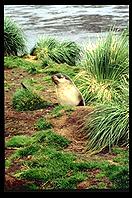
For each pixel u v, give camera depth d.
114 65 9.14
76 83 9.38
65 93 8.89
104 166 7.18
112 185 6.86
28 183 6.97
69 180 6.98
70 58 11.46
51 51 11.52
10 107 8.87
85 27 11.34
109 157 7.39
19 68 10.67
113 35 9.48
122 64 9.16
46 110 8.72
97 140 7.61
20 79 10.09
